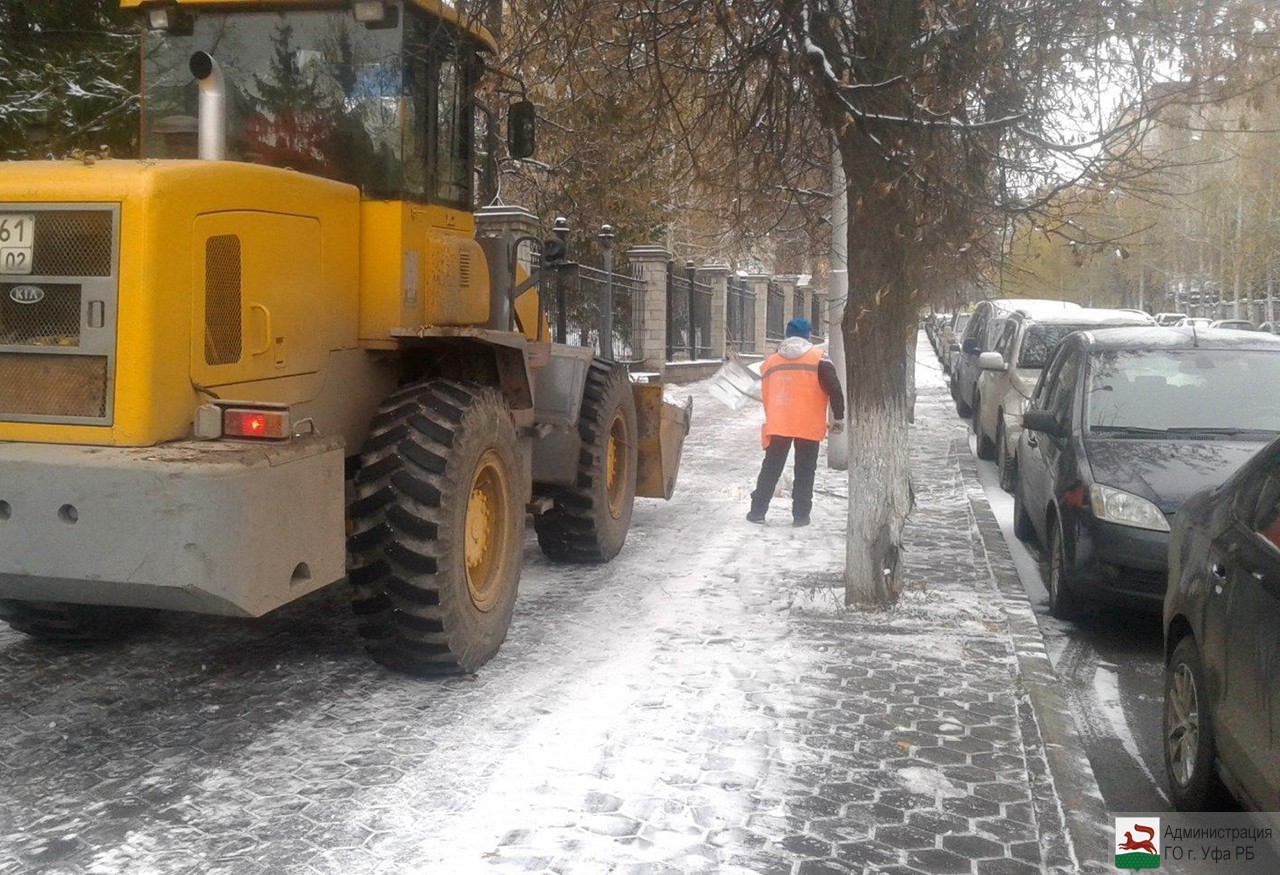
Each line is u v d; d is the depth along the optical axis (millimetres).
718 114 7336
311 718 4973
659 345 20125
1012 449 12031
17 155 11172
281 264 4988
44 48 11367
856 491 6711
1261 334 8297
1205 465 6773
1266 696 3746
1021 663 5746
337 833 3889
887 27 5930
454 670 5395
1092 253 6246
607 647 6004
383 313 5625
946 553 8297
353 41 5652
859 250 6469
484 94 7449
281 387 5000
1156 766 5078
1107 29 5625
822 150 7578
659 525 9523
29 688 5371
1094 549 6555
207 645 6035
